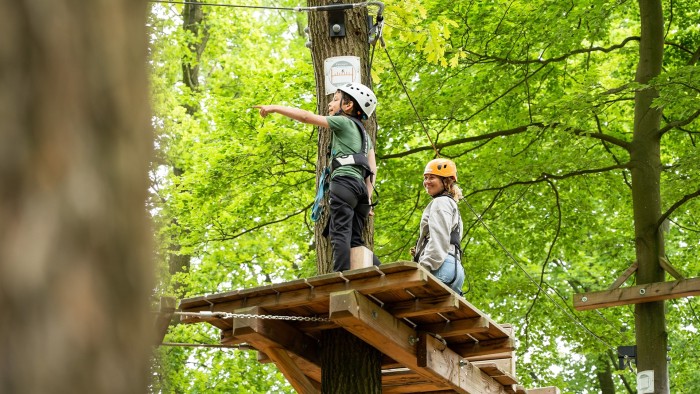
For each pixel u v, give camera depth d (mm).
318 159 7051
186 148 14234
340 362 6148
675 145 14539
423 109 13680
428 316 5961
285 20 20438
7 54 934
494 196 13883
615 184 14047
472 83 13875
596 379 19969
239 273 16406
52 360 907
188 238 13781
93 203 968
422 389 7215
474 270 14047
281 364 6133
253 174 13430
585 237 15203
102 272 965
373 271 5301
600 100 12352
